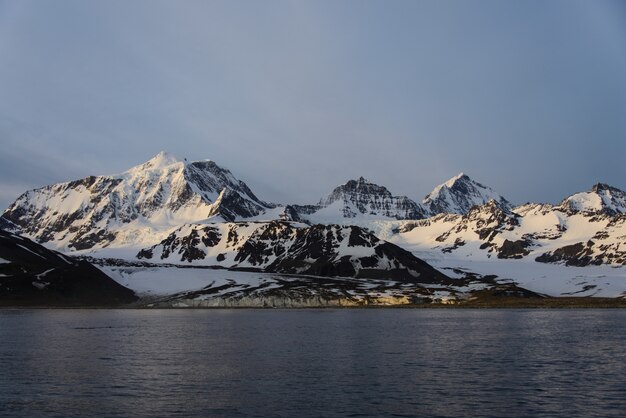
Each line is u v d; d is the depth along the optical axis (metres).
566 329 174.12
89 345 137.25
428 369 100.75
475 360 110.56
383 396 79.81
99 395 81.56
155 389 85.44
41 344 139.50
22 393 82.94
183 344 139.38
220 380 91.94
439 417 69.62
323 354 120.88
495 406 74.12
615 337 149.50
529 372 96.81
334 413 71.50
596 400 76.81
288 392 82.88
